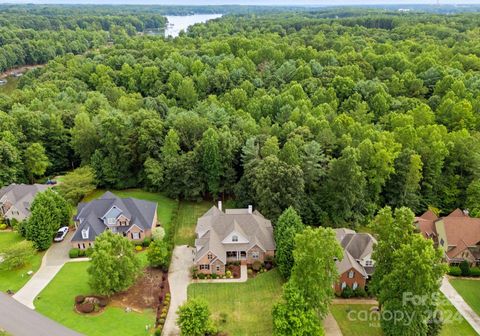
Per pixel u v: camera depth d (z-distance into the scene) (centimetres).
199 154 7900
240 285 5647
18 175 8500
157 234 6506
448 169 7838
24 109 9588
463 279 5903
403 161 7381
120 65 13962
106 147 8506
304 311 4384
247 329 4828
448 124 9450
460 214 7012
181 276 5825
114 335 4647
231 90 11681
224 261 5828
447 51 13588
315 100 10506
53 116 9156
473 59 12531
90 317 4909
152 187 8544
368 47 14075
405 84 11350
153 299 5291
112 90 11956
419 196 7612
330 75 11844
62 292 5347
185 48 15762
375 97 10200
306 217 6919
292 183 6644
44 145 9062
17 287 5428
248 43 15250
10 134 8412
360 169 6906
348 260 5488
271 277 5816
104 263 5034
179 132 8519
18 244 5822
